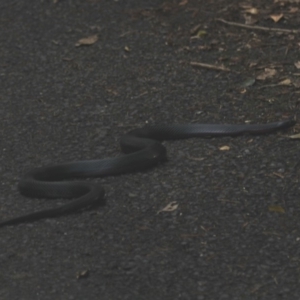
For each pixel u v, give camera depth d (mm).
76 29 17047
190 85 14594
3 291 8984
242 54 15586
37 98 14438
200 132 12781
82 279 9148
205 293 8852
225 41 16125
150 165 11852
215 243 9828
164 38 16391
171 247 9758
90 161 11719
